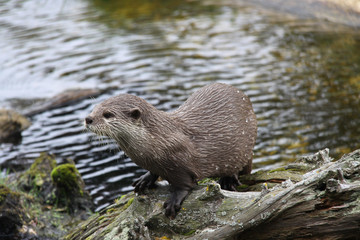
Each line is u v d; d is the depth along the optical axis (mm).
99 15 21469
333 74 14438
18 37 18641
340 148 10219
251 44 17297
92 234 6797
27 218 8039
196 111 6480
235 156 6566
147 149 5941
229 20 20156
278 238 5445
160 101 13117
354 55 15906
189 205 6000
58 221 8297
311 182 5199
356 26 18703
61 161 10430
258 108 12453
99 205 8781
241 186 6969
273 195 5410
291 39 17672
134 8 22422
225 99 6719
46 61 16406
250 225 5449
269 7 21672
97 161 10430
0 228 7684
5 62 16359
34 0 24062
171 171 6051
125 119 5906
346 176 5176
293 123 11562
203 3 22906
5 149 11234
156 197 6363
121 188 9312
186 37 18234
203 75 14766
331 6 20406
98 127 5930
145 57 16469
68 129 12156
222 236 5609
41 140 11609
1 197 7762
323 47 16766
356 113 11859
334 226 5121
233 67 15289
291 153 10156
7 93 14242
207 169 6309
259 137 10945
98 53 17000
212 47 17125
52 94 14133
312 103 12602
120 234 6164
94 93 14062
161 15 21219
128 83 14539
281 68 15078
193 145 6191
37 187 9031
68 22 20484
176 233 6004
